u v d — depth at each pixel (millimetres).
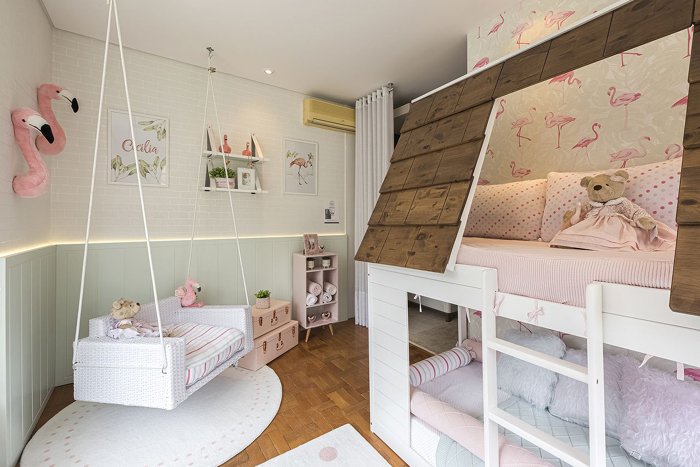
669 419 1136
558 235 1462
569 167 2020
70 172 2438
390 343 1729
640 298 840
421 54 2850
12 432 1592
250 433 1835
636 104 1731
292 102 3588
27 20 1874
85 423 1922
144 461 1617
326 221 3873
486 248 1325
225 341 2100
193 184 2977
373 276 1843
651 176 1460
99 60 2551
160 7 2180
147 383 1656
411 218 1516
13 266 1603
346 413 2059
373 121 3652
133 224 2691
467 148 1394
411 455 1598
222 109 3137
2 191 1574
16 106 1706
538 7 2117
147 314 2266
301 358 2883
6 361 1529
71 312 2414
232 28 2434
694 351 752
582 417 1428
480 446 1291
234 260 3170
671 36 1609
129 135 2668
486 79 1455
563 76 2045
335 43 2662
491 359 1213
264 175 3398
